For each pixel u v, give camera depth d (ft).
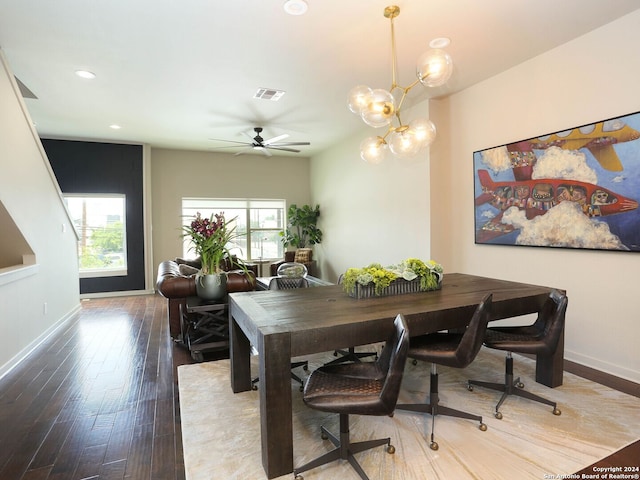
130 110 16.14
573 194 10.50
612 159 9.53
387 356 6.47
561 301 7.64
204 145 23.40
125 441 7.21
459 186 14.65
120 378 10.28
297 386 9.66
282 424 6.15
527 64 11.69
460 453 6.59
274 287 12.62
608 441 6.88
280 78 12.86
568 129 10.54
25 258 13.12
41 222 13.91
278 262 26.11
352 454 6.34
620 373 9.64
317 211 26.55
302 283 12.77
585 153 10.14
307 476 6.07
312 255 26.84
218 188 25.95
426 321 7.46
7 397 9.12
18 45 10.33
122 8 8.56
